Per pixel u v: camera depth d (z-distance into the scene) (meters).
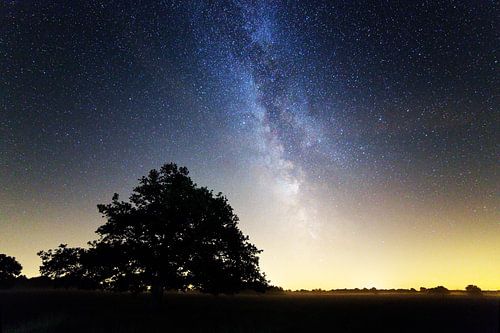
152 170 28.36
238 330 19.27
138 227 25.92
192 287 25.77
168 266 25.33
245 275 26.05
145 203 27.52
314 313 29.09
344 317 26.16
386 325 22.03
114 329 19.17
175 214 25.73
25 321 21.56
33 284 59.69
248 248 27.42
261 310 31.44
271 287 26.83
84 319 22.67
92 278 24.91
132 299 40.00
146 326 20.25
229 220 27.72
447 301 53.69
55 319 22.03
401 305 41.47
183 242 25.61
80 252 26.09
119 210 26.75
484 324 22.33
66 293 51.03
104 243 26.09
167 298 47.25
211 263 25.39
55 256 25.77
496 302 49.38
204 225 26.31
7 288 61.56
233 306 36.03
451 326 21.53
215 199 28.48
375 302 49.84
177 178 28.44
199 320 22.97
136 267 25.42
